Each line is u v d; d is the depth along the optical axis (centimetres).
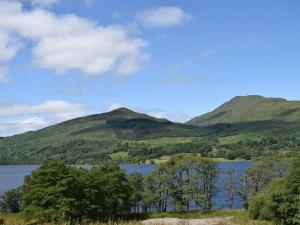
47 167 9281
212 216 10756
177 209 12275
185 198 12469
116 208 10794
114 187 10562
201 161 12888
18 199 12694
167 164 12900
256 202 8481
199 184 12875
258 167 13225
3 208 12519
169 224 2961
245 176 13412
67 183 9038
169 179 12431
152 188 12738
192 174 12662
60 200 8631
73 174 9481
